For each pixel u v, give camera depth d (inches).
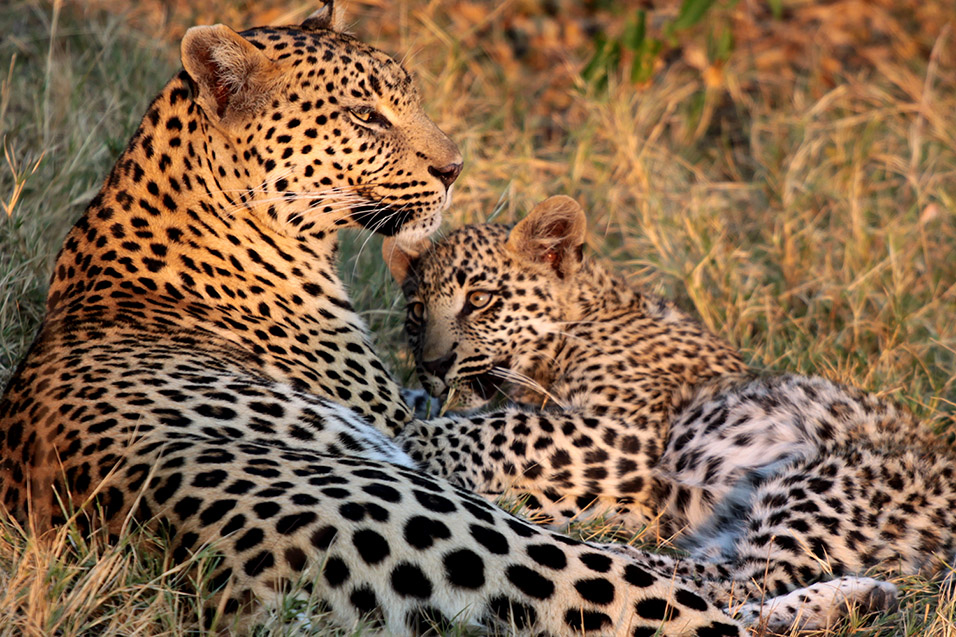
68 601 218.7
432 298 399.2
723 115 616.1
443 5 655.1
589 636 228.1
